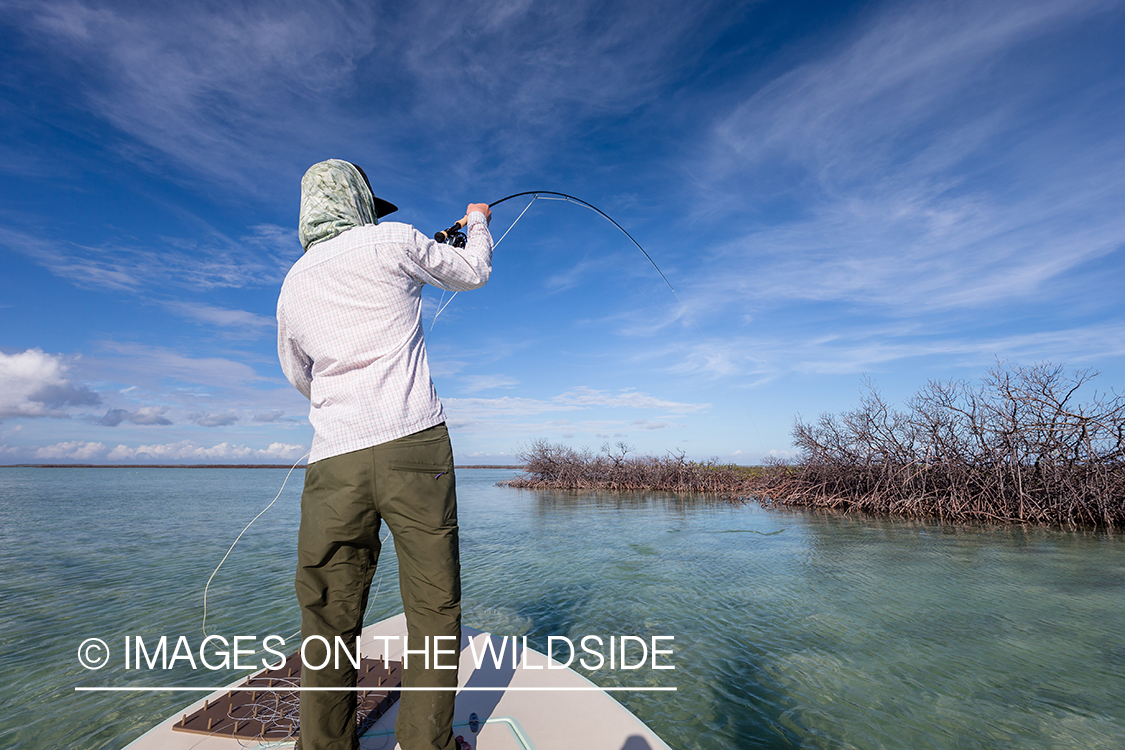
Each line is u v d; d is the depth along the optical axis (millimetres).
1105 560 7402
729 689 3391
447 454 1507
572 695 2102
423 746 1389
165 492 26297
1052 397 11625
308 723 1404
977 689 3367
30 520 13562
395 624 2854
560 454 29359
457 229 2039
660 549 8578
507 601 5574
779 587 5977
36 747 2756
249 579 6723
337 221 1579
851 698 3256
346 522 1403
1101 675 3557
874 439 14648
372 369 1440
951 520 12336
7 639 4484
